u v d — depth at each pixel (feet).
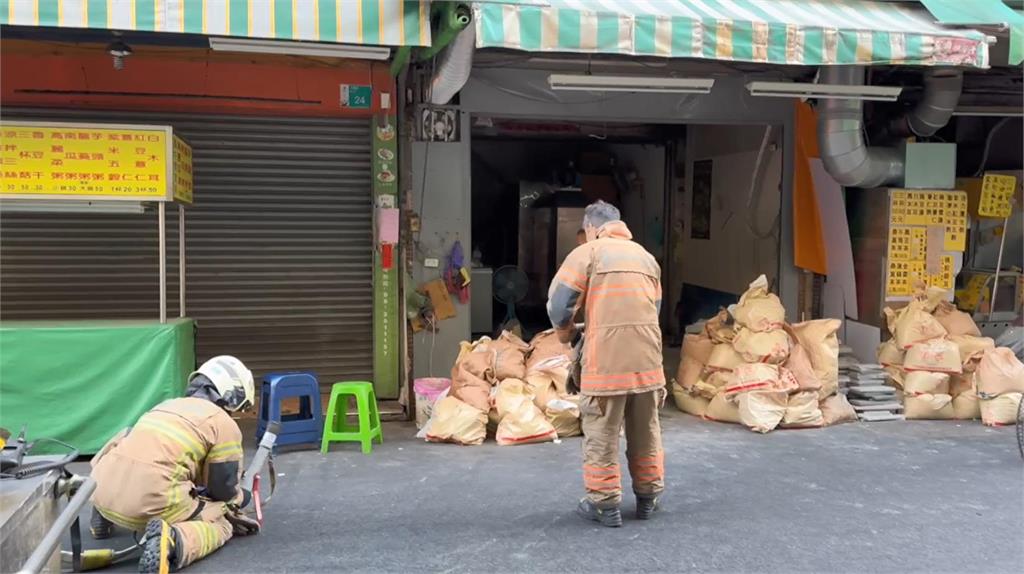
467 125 22.86
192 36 19.51
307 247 22.25
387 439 18.81
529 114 23.30
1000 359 20.31
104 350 16.47
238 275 21.91
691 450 17.81
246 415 21.08
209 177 21.45
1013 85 25.67
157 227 21.39
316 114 21.75
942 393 20.89
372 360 22.80
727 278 29.89
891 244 23.32
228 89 20.99
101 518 12.75
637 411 13.34
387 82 21.74
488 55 21.58
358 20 14.82
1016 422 18.65
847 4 19.99
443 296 22.91
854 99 22.35
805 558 12.05
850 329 24.52
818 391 20.06
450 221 22.94
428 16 15.02
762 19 17.04
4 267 20.58
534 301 36.76
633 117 24.03
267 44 17.49
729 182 29.55
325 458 17.20
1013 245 26.23
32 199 16.03
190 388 12.74
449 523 13.43
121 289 21.31
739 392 19.65
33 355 16.19
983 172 26.96
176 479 11.66
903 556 12.14
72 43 19.97
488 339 20.16
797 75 23.98
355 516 13.75
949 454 17.60
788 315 25.68
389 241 21.61
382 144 21.95
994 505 14.34
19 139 15.76
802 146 24.70
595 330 13.01
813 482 15.64
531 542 12.63
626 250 13.28
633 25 16.05
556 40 15.69
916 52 17.58
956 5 19.53
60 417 16.34
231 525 12.67
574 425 18.85
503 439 18.19
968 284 25.96
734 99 24.59
